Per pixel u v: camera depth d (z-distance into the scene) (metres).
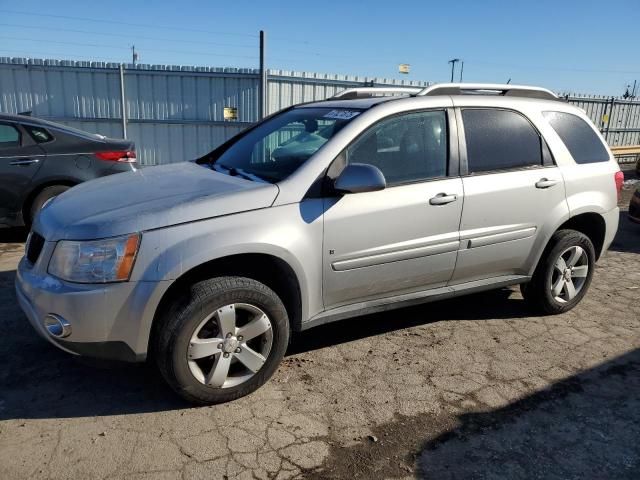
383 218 3.43
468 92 4.20
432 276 3.80
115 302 2.77
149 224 2.82
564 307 4.59
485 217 3.89
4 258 5.76
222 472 2.57
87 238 2.81
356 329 4.22
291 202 3.15
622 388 3.46
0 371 3.41
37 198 6.20
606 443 2.91
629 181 13.90
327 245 3.28
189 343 2.91
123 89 12.41
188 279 3.02
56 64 12.20
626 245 7.30
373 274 3.51
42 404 3.08
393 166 3.56
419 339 4.08
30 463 2.58
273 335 3.19
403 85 14.15
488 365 3.70
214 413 3.04
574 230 4.48
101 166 6.48
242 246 2.95
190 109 12.78
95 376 3.40
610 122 19.12
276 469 2.61
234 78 12.62
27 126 6.15
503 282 4.21
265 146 3.96
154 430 2.87
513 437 2.93
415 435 2.91
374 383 3.42
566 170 4.32
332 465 2.65
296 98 13.13
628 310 4.80
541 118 4.30
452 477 2.61
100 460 2.62
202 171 3.82
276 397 3.22
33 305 2.91
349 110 3.72
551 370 3.66
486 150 3.95
